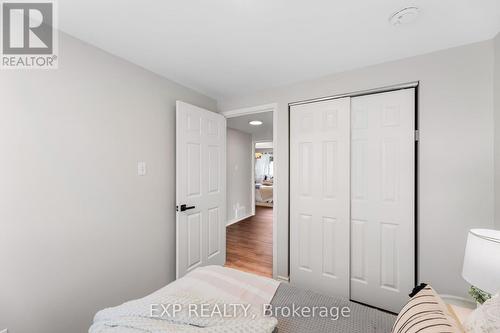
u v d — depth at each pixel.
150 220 2.00
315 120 2.20
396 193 1.84
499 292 0.70
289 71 2.05
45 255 1.33
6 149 1.19
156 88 2.07
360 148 2.00
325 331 0.92
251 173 5.93
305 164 2.25
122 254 1.77
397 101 1.84
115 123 1.72
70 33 1.45
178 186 2.15
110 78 1.69
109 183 1.67
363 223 1.99
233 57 1.80
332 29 1.43
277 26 1.40
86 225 1.53
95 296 1.58
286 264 2.35
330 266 2.11
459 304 1.38
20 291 1.24
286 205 2.35
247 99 2.62
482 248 0.95
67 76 1.44
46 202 1.34
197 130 2.37
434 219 1.68
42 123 1.32
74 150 1.47
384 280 1.89
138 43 1.58
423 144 1.72
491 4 1.19
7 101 1.20
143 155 1.94
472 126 1.56
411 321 0.71
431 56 1.70
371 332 0.92
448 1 1.17
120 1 1.17
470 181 1.57
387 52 1.71
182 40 1.55
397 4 1.21
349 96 2.03
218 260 2.68
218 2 1.19
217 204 2.67
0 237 1.17
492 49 1.51
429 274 1.70
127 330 0.78
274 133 2.43
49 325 1.35
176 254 2.16
